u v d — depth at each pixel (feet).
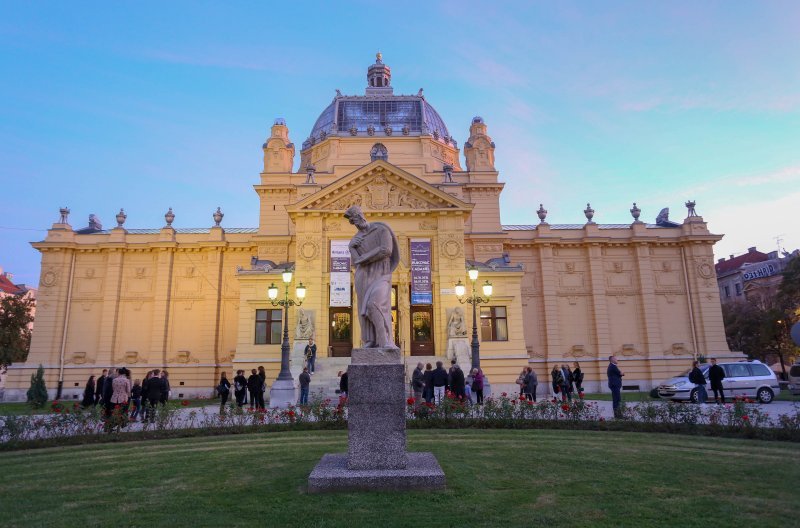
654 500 26.55
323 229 128.77
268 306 127.65
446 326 122.11
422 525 22.48
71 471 36.14
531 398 84.64
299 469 34.45
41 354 147.84
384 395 29.53
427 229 129.08
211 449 44.34
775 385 84.64
